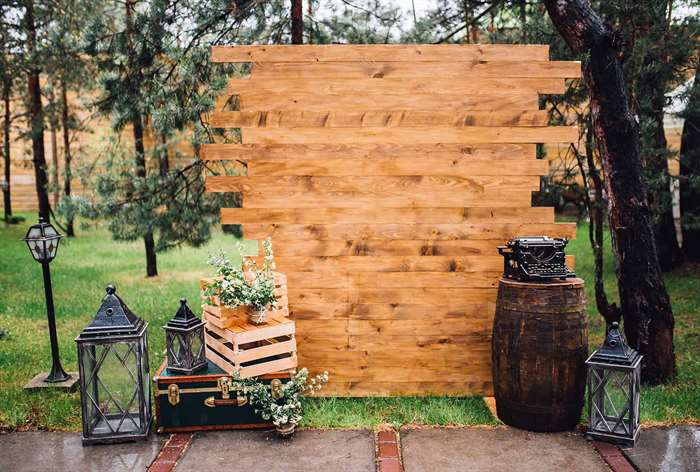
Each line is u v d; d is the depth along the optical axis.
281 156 5.28
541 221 5.28
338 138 5.26
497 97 5.22
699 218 9.29
